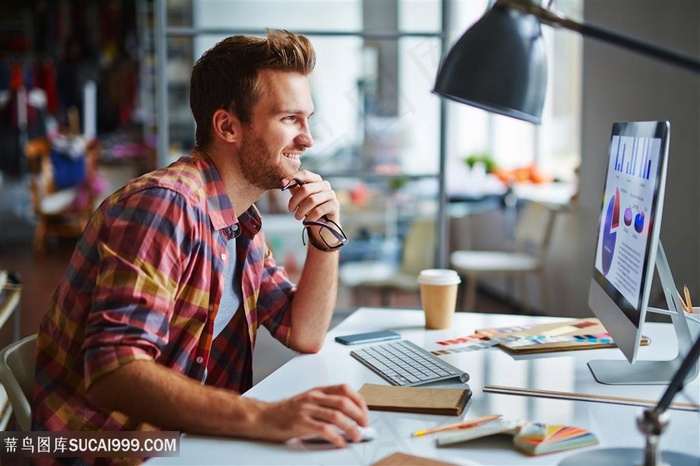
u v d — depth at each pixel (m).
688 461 1.07
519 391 1.40
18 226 8.61
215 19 3.74
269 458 1.12
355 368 1.58
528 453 1.12
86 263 1.41
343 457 1.12
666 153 1.24
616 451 1.11
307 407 1.17
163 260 1.35
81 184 7.53
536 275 5.03
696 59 1.02
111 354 1.25
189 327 1.47
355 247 4.50
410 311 2.12
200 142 1.57
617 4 3.85
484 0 6.00
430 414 1.29
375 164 3.60
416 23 3.54
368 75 3.58
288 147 1.55
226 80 1.52
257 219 1.66
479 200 5.48
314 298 1.70
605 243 1.59
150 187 1.40
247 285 1.66
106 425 1.43
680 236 3.30
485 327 1.90
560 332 1.79
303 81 1.55
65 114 9.28
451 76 1.20
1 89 8.93
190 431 1.21
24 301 5.31
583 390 1.40
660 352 1.65
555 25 1.13
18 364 1.52
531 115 1.20
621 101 3.83
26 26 9.46
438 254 3.52
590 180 4.23
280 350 2.87
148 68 8.91
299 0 3.68
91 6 9.20
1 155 8.97
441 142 3.47
